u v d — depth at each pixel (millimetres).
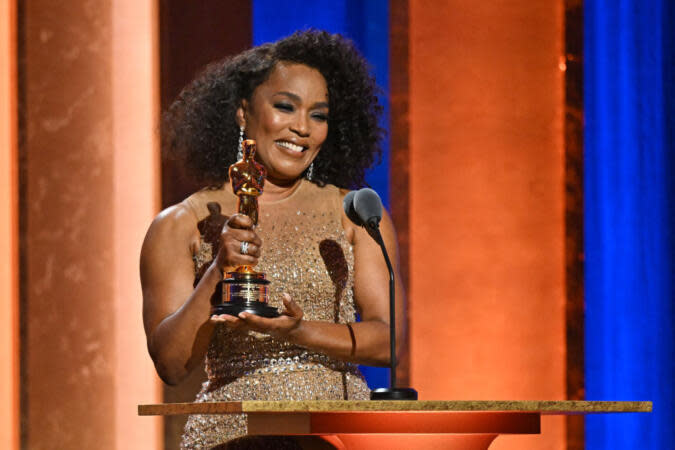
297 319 8461
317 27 17219
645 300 17594
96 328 16500
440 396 17500
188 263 10117
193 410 7121
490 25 18094
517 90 18109
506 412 7492
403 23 17797
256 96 10602
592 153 18094
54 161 16641
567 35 18203
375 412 7227
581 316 17844
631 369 17547
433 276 17703
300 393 9648
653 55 17953
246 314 8203
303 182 10828
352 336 9555
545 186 18016
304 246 10273
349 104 11227
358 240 10539
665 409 17453
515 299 17812
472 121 17922
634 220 17719
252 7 17000
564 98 18156
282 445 9188
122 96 16812
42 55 16750
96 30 16844
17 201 16500
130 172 16719
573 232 18000
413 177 17766
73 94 16750
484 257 17797
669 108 17891
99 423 16344
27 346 16312
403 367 17484
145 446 16375
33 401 16250
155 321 9867
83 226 16609
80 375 16406
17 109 16609
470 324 17688
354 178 11578
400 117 17750
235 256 8961
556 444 17531
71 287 16516
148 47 16844
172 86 16812
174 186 16703
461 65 18000
